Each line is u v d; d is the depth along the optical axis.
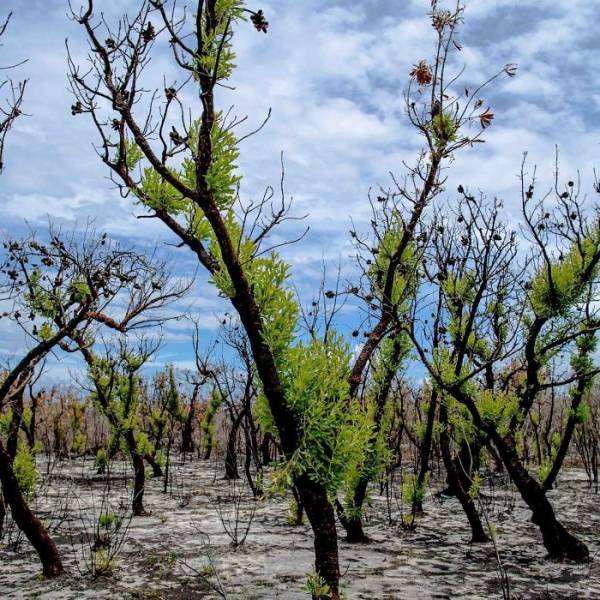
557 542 6.54
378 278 6.88
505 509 9.00
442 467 13.37
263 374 4.78
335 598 4.61
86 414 17.06
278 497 10.21
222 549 6.77
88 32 4.78
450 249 7.47
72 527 7.81
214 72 4.58
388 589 5.52
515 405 7.09
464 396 6.42
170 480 12.22
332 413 4.78
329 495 4.89
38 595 5.32
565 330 7.05
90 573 5.86
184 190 4.67
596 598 5.36
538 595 5.42
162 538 7.26
